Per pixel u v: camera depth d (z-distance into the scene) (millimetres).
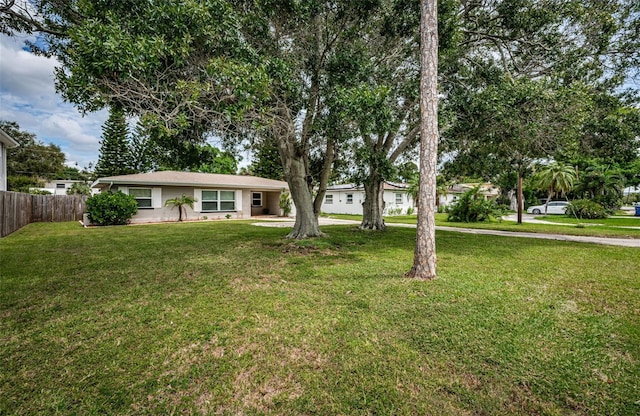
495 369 2260
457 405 1911
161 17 3922
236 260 5922
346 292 3939
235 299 3713
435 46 4512
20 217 11961
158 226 12727
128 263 5641
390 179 8008
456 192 28266
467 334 2766
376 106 5348
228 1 4984
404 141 9703
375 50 6852
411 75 7340
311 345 2611
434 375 2197
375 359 2398
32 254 6469
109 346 2602
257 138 6816
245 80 4301
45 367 2299
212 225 13273
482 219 16297
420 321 3037
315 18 5996
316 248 7145
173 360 2402
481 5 7281
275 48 5863
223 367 2307
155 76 4215
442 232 11211
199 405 1928
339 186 25250
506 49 7824
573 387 2059
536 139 7125
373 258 6105
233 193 17891
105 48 3479
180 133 6172
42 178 35406
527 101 6141
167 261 5820
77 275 4809
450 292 3865
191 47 4375
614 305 3457
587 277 4641
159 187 15344
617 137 7203
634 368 2260
